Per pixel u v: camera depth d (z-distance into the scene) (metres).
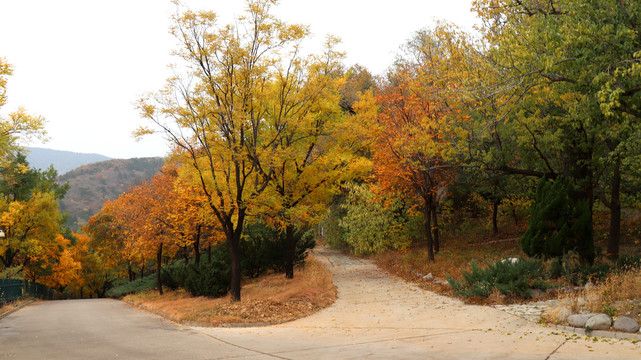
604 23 11.05
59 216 41.34
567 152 17.30
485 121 17.08
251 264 24.41
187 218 21.97
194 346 9.77
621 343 7.89
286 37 16.16
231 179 17.00
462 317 11.76
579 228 14.90
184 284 22.62
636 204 19.42
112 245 35.09
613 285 10.70
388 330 10.98
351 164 19.94
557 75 12.43
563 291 12.80
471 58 16.25
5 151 20.14
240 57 15.45
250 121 16.70
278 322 13.38
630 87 10.72
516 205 26.75
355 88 34.72
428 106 20.92
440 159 20.69
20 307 25.11
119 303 27.75
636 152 15.94
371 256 32.41
